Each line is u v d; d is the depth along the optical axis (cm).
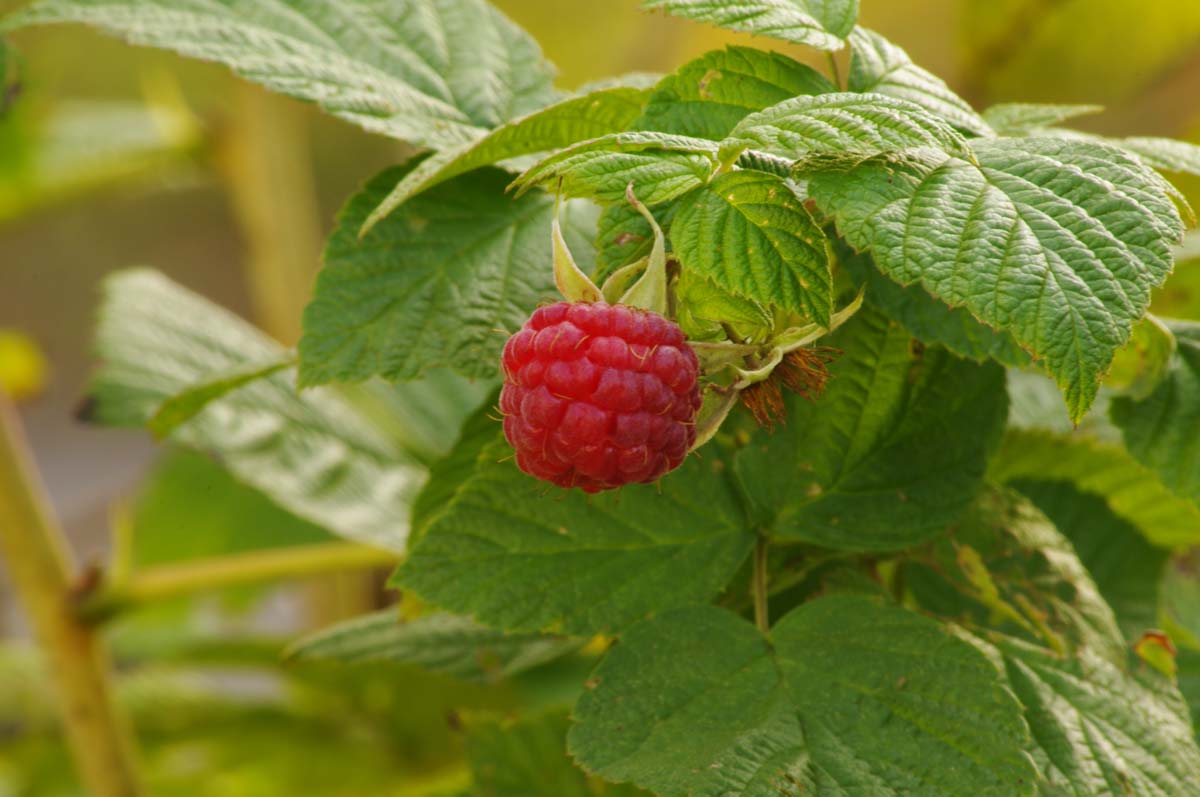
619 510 42
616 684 41
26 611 51
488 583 42
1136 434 43
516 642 45
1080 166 39
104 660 52
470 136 43
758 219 39
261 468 50
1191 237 46
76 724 52
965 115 41
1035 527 43
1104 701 42
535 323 40
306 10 44
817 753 40
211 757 67
